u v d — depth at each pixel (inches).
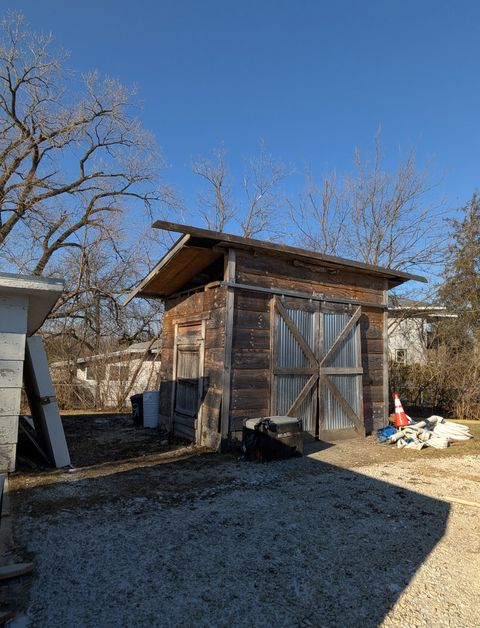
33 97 613.0
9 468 205.3
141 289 344.2
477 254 694.5
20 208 626.8
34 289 195.3
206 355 283.0
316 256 289.1
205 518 154.4
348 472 221.0
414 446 281.6
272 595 105.8
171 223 232.7
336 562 123.0
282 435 244.8
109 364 528.1
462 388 472.1
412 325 750.5
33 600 102.3
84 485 192.5
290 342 287.4
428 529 147.4
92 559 122.6
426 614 98.8
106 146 687.7
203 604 101.5
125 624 93.8
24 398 439.8
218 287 274.4
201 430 281.0
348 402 315.0
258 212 831.1
